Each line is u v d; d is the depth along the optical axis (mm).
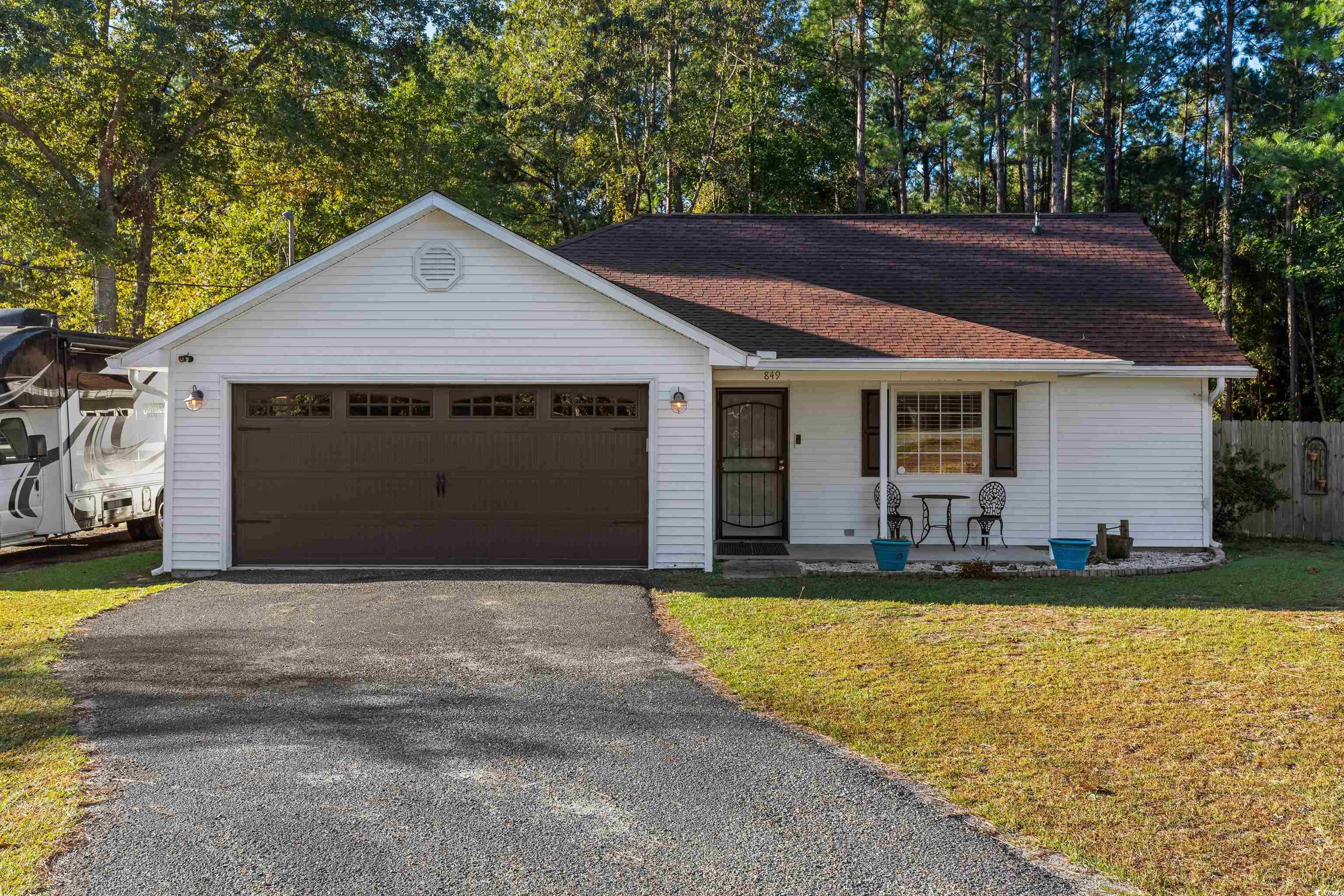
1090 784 4961
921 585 10930
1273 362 29781
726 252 16125
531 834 4391
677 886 3910
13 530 12359
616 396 11930
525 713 6227
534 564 11922
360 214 28281
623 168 34969
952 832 4406
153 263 28609
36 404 12789
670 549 11914
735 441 13969
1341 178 20797
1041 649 7809
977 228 16953
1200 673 7039
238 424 11828
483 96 33562
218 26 23094
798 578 11383
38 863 4102
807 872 4027
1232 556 13602
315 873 4012
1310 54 21828
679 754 5441
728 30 31578
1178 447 13633
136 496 15234
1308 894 3824
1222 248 28141
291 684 6918
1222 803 4707
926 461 13719
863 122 31031
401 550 11898
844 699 6496
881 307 14055
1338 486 15766
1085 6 31328
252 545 11891
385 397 11891
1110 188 33312
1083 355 12336
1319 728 5773
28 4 19750
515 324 11805
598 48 31875
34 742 5680
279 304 11719
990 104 35312
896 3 31844
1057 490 12414
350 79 25328
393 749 5539
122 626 8836
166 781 5043
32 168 23922
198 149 25578
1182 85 35156
